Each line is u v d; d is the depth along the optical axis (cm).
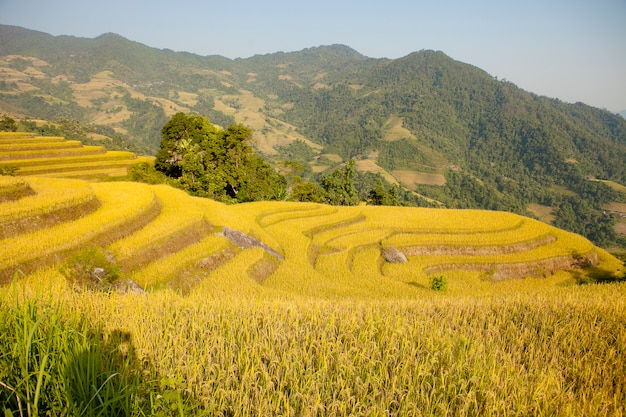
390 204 8025
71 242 1662
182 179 5309
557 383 564
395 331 718
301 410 461
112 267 1617
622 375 631
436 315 932
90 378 370
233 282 2067
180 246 2314
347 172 7725
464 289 3209
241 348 597
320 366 579
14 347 354
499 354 698
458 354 654
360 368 575
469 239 4175
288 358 572
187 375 480
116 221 2045
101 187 2892
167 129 5828
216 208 3359
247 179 5828
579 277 3950
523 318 959
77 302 666
